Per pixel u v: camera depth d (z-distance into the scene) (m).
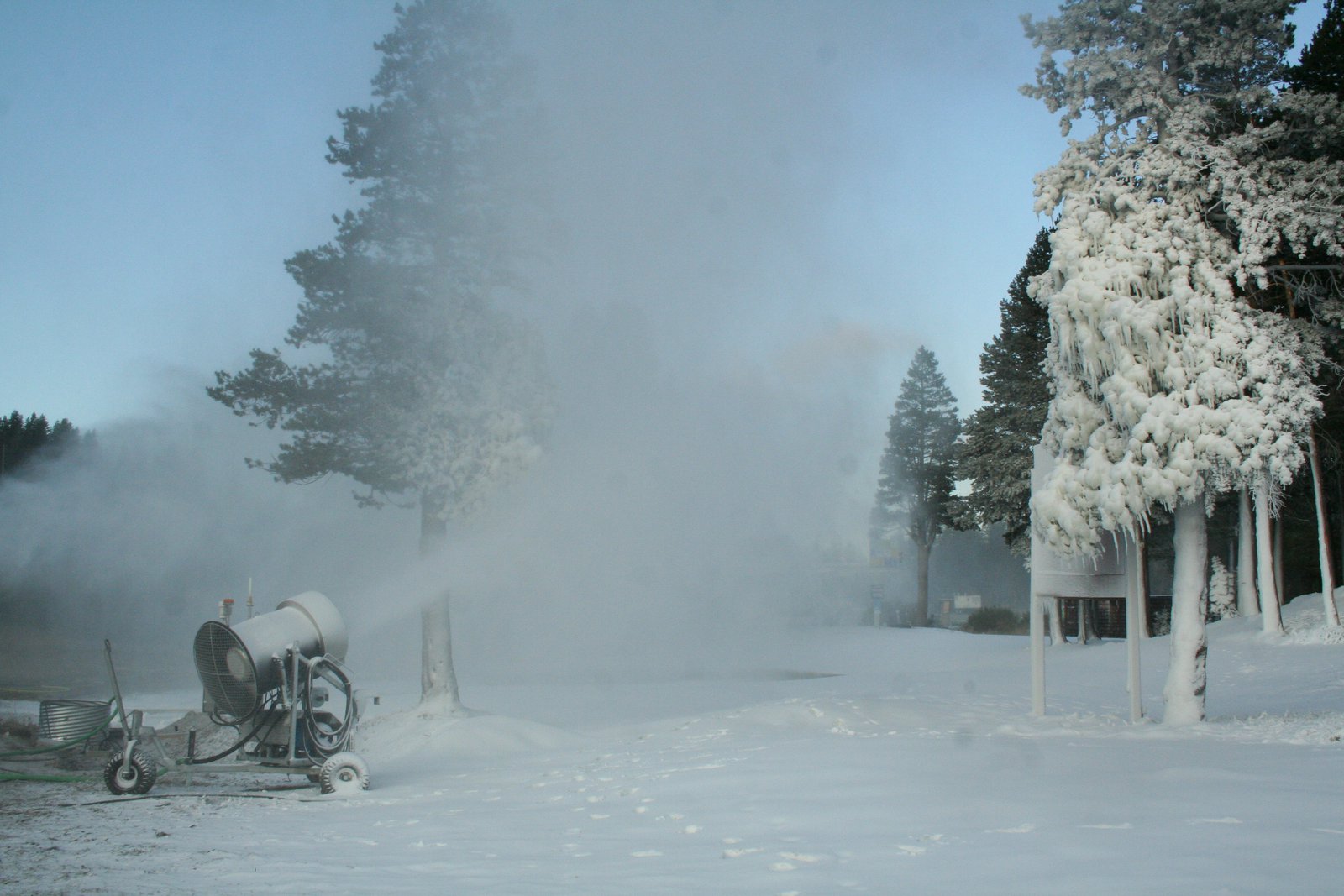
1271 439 16.14
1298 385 17.31
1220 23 18.55
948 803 9.02
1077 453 17.72
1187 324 17.02
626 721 22.89
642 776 12.80
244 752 14.50
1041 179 18.81
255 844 9.15
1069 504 17.20
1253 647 31.36
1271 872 5.86
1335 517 43.31
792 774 11.56
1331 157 19.53
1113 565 18.53
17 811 11.84
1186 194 17.97
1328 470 37.91
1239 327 16.75
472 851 8.34
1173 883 5.67
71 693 30.95
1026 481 46.22
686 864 7.21
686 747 16.06
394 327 22.23
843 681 32.69
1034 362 48.22
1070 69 18.50
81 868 7.91
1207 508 19.70
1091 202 18.27
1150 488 16.31
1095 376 17.34
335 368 22.48
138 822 10.90
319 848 8.81
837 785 10.56
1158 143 18.44
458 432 21.89
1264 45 18.70
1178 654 17.16
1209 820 7.55
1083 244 17.83
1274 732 14.20
